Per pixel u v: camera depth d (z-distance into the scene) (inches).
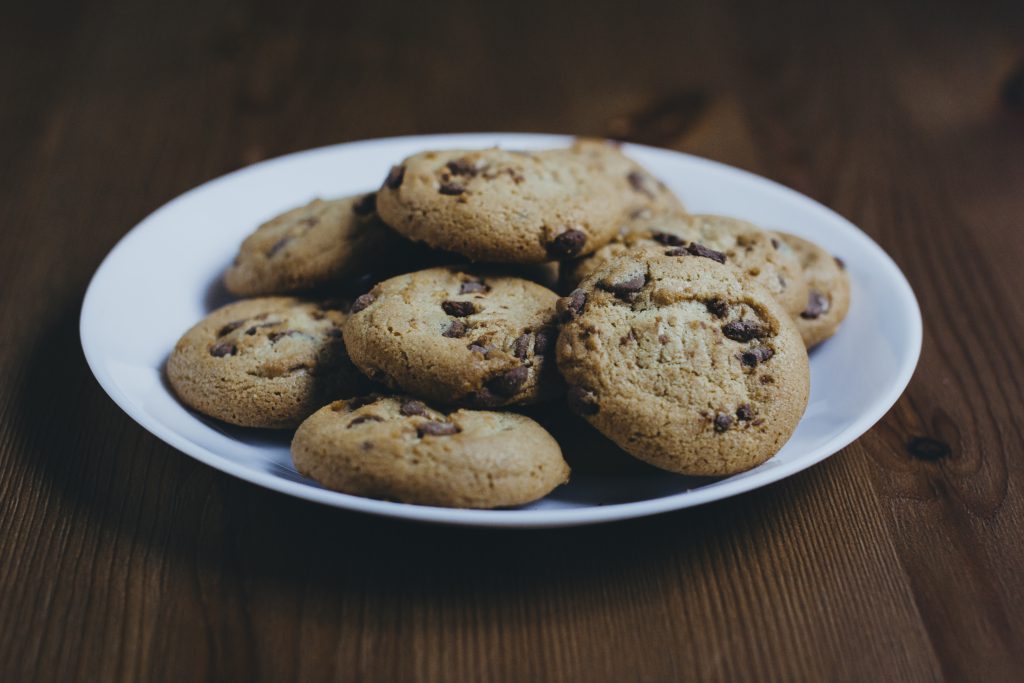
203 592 10.9
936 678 10.4
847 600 11.0
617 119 20.2
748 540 11.5
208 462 10.9
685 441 11.2
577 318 11.7
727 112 20.4
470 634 10.6
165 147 19.1
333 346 12.7
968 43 22.5
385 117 20.2
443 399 11.7
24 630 10.6
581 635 10.7
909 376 12.3
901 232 17.2
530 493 10.7
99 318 12.9
